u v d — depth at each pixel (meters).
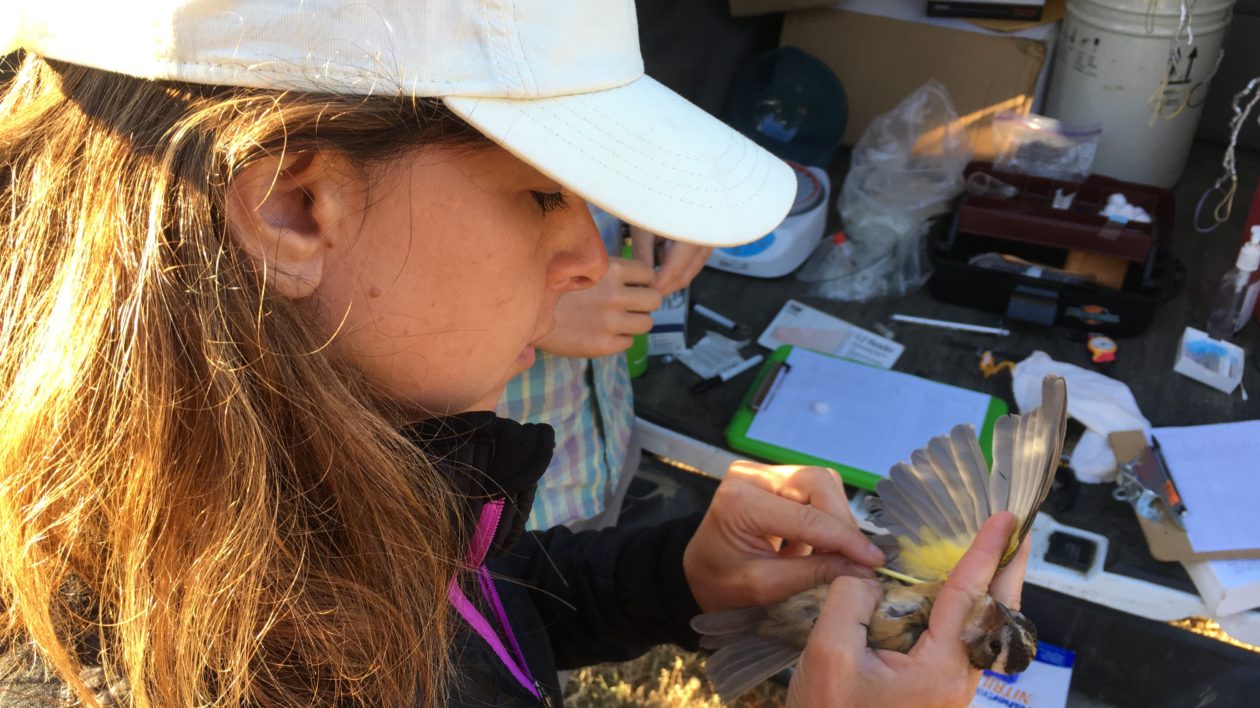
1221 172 1.88
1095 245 1.50
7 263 0.47
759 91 1.93
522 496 0.61
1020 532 0.65
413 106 0.44
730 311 1.63
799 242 1.67
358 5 0.42
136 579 0.45
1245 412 1.36
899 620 0.65
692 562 0.83
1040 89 1.81
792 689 0.66
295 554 0.48
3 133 0.47
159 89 0.44
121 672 0.45
